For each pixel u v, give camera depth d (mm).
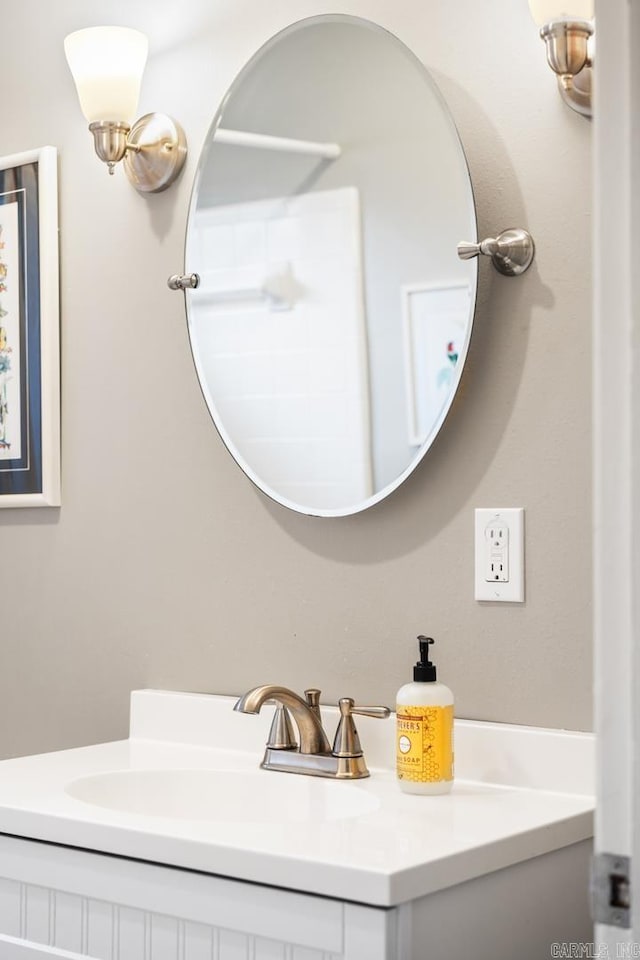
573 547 1463
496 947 1211
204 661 1795
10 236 2020
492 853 1186
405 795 1418
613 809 903
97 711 1915
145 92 1893
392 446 1589
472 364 1544
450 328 1537
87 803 1441
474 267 1510
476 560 1530
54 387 1960
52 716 1971
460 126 1570
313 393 1667
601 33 925
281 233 1708
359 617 1638
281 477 1691
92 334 1939
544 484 1486
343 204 1647
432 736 1414
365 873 1070
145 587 1865
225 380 1755
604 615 913
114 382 1910
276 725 1593
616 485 911
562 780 1427
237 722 1718
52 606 1978
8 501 2008
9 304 2018
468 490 1545
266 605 1731
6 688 2031
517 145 1522
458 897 1161
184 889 1199
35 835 1308
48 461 1957
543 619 1483
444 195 1547
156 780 1574
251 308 1734
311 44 1688
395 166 1597
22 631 2016
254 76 1743
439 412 1543
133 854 1225
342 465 1635
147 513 1867
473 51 1565
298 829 1231
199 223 1795
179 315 1840
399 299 1588
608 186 920
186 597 1818
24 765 1591
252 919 1151
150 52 1889
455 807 1350
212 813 1564
